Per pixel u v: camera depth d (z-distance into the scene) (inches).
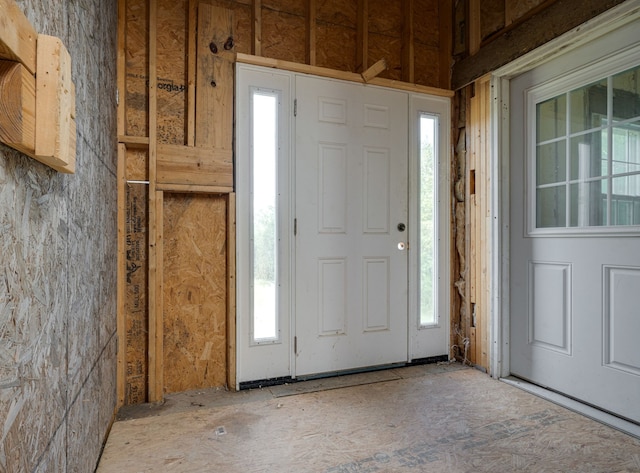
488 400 84.6
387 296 106.1
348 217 102.3
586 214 81.3
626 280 73.2
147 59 86.0
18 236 30.3
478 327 104.8
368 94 104.7
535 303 92.0
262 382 93.0
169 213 89.0
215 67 90.7
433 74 116.0
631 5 69.4
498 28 100.3
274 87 95.0
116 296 79.6
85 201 52.7
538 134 92.6
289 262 96.0
